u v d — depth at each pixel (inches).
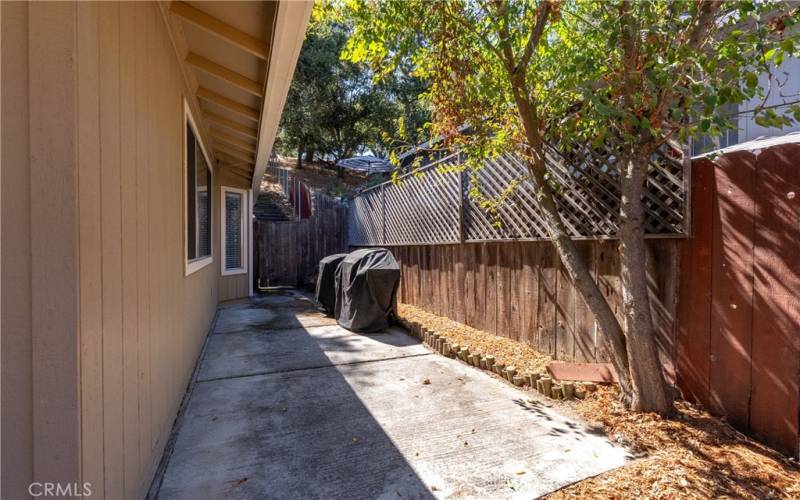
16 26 47.1
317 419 111.7
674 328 113.7
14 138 46.8
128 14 73.7
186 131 141.6
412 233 271.0
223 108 184.7
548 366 136.1
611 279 132.5
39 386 46.9
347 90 755.4
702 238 106.6
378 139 799.7
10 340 46.4
